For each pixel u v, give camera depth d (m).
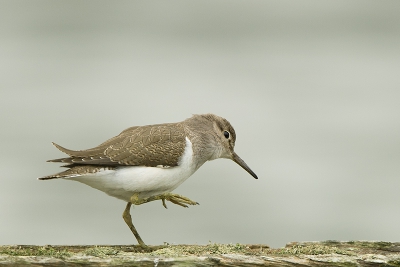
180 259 9.91
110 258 9.77
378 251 11.53
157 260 9.84
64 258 9.59
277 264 10.25
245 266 10.15
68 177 12.43
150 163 13.27
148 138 13.53
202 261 9.97
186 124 14.90
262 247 11.73
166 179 13.39
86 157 12.88
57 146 13.20
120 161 13.02
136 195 13.33
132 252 11.20
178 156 13.57
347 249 11.62
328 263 10.36
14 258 9.35
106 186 13.12
